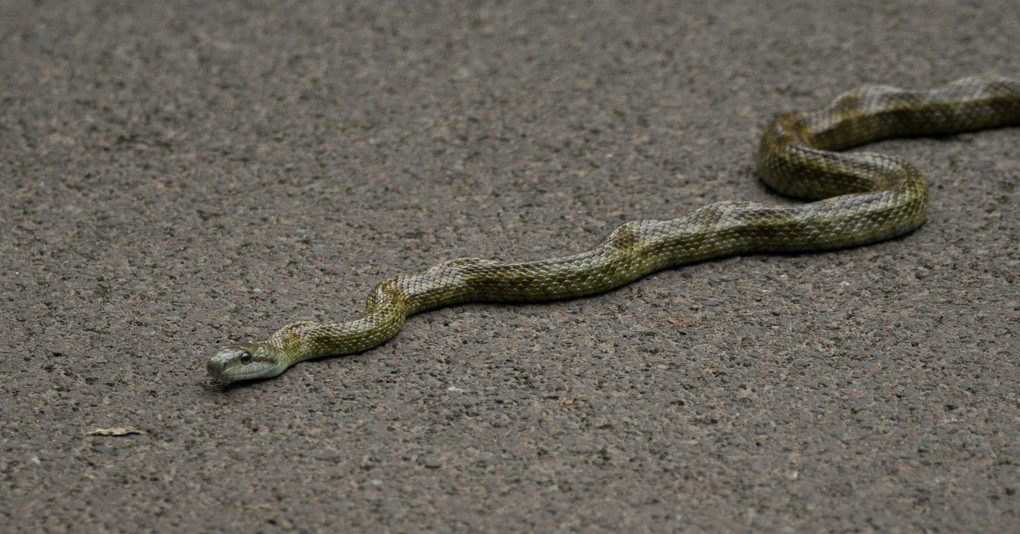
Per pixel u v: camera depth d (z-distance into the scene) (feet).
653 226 34.60
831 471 24.32
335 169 42.83
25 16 60.18
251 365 28.14
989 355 28.81
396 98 49.49
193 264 35.65
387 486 24.32
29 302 33.17
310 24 58.49
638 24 57.72
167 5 61.77
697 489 23.89
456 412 27.25
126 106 48.80
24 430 26.71
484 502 23.68
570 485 24.18
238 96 49.88
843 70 50.72
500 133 45.78
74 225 38.42
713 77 50.72
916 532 22.22
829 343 29.89
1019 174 40.19
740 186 40.55
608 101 48.62
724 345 30.04
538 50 54.60
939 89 44.91
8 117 47.70
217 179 42.04
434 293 32.65
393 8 60.80
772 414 26.63
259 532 22.85
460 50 54.75
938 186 39.70
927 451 24.88
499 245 36.58
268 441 26.17
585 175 41.78
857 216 35.14
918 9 58.23
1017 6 57.77
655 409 27.04
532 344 30.60
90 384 28.78
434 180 41.73
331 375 29.27
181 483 24.58
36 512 23.63
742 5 60.08
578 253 33.30
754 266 34.88
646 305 32.65
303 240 37.22
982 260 34.14
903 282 33.12
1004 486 23.53
